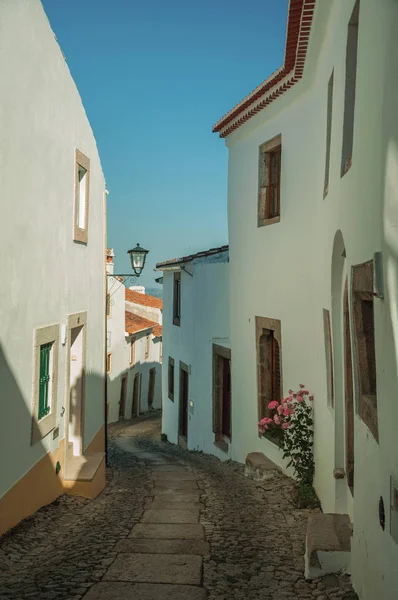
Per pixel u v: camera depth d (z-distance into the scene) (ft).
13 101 21.27
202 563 18.61
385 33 12.03
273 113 33.88
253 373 37.11
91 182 34.60
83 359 33.30
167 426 65.10
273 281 33.81
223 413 45.39
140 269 44.96
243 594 15.92
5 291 20.75
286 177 32.22
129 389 97.04
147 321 106.11
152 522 24.53
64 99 28.17
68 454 30.78
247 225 38.19
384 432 11.93
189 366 53.26
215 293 45.19
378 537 12.50
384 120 11.95
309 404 28.30
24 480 22.90
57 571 17.70
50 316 26.35
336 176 20.11
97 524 24.16
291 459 30.30
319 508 25.58
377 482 12.72
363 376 15.58
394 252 11.16
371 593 13.08
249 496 29.04
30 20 23.04
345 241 17.66
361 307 15.90
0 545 19.85
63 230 28.40
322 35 23.73
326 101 24.06
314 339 27.32
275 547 20.49
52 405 26.89
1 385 20.44
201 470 39.50
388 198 11.54
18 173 21.94
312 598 15.46
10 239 21.20
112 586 16.48
